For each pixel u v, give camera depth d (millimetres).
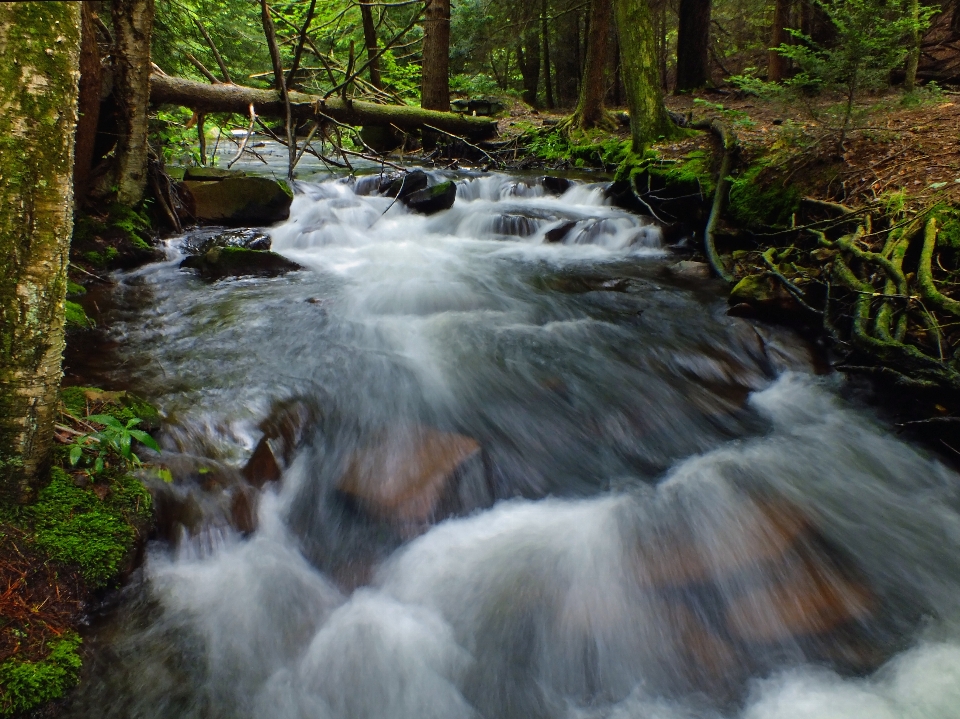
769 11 20156
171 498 3018
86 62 5492
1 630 2242
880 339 4223
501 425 4023
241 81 13430
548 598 2930
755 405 4500
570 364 4805
